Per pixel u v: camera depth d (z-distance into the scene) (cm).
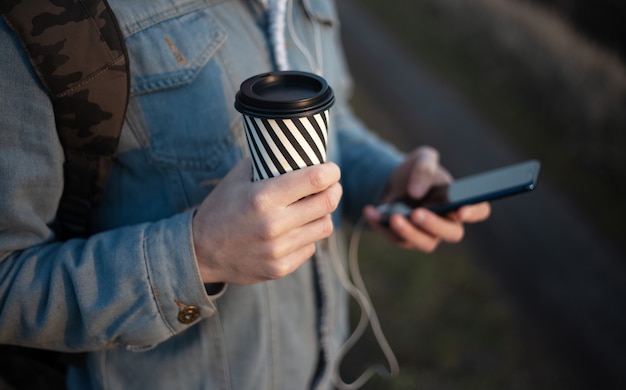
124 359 111
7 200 85
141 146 98
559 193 454
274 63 110
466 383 276
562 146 528
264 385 117
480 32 757
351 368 277
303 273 121
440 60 745
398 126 578
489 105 621
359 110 605
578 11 792
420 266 350
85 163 94
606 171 480
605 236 406
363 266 345
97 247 92
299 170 79
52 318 91
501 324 317
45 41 83
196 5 100
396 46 798
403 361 284
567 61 623
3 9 82
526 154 524
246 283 92
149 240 90
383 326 304
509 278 356
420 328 306
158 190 102
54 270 90
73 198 98
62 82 84
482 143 548
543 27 718
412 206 145
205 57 99
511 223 412
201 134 100
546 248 389
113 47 87
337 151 144
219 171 103
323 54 130
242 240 85
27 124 85
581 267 373
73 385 120
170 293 91
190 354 111
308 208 83
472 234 395
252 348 114
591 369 295
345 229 371
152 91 95
